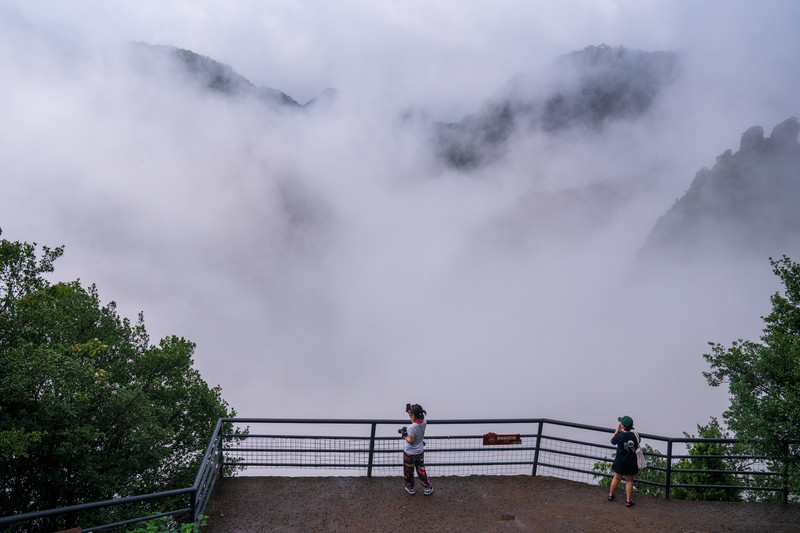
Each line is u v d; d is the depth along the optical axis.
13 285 12.54
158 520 6.70
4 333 11.85
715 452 14.27
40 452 12.30
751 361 8.16
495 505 7.84
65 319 13.57
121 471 13.83
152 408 15.34
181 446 18.05
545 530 7.17
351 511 7.61
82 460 12.87
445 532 7.09
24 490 12.94
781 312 9.80
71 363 11.79
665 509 7.82
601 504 7.95
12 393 11.13
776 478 8.27
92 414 13.27
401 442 8.95
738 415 7.68
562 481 8.66
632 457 7.75
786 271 9.79
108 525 5.98
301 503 7.82
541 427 8.67
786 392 7.39
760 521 7.47
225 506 7.70
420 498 8.02
